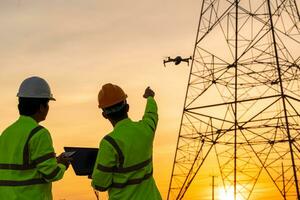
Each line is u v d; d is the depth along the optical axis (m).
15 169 6.09
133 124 6.11
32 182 6.09
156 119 6.40
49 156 6.06
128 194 5.89
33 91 6.34
